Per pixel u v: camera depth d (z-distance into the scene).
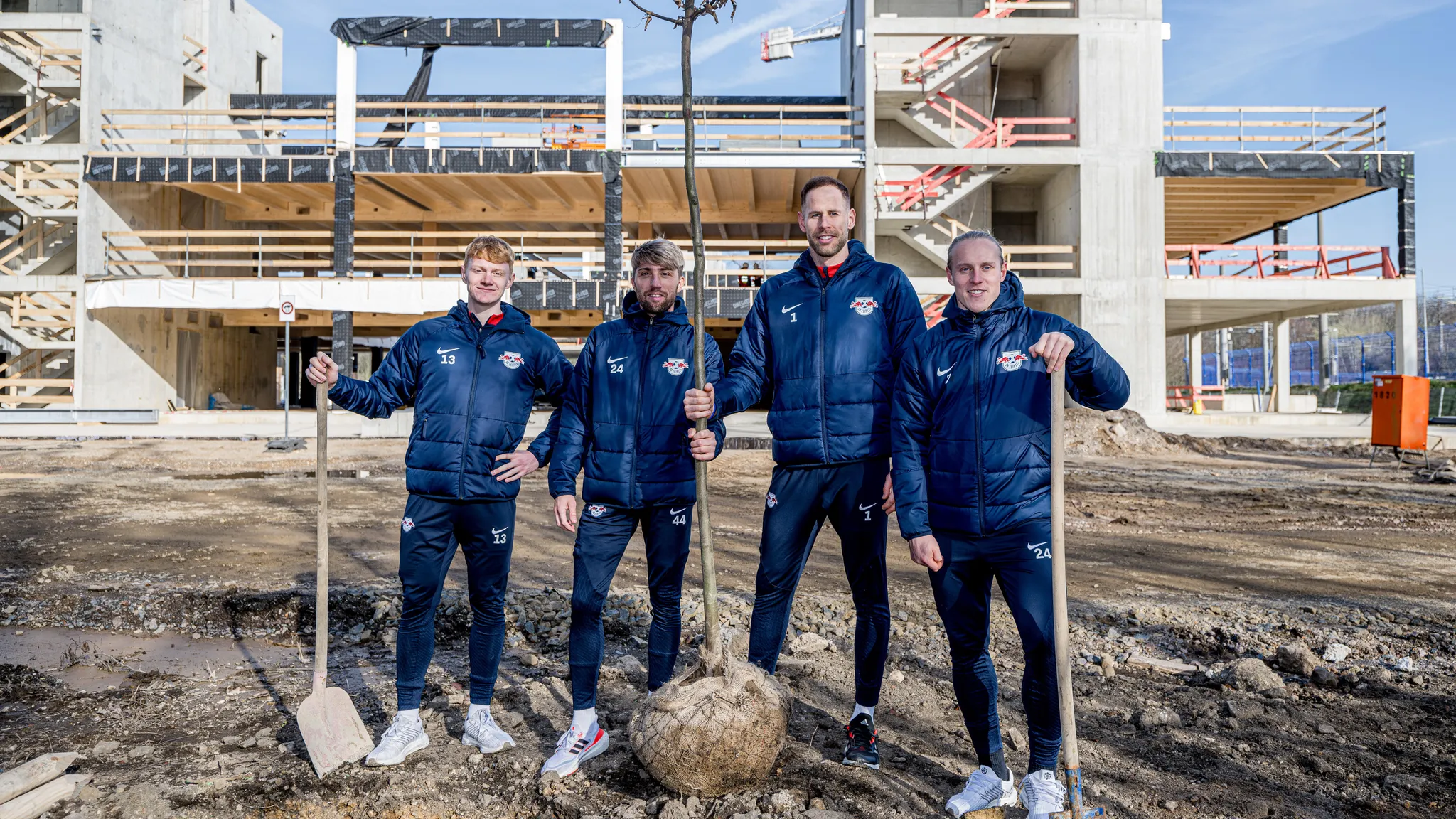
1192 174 20.12
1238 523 7.64
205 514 7.65
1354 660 3.73
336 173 19.48
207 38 25.20
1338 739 2.90
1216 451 14.79
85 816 2.34
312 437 16.22
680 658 3.72
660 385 2.84
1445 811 2.40
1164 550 6.36
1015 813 2.43
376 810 2.48
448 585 4.94
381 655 3.91
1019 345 2.40
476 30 19.16
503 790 2.60
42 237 22.11
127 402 21.36
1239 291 20.25
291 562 5.65
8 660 3.80
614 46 19.38
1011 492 2.36
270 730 3.00
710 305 19.70
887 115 22.73
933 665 3.73
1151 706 3.22
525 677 3.61
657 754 2.40
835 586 5.18
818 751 2.83
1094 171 20.23
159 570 5.36
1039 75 23.34
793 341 2.84
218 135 24.84
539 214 23.66
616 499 2.81
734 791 2.49
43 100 21.84
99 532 6.71
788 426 2.81
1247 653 3.84
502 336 2.91
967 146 21.14
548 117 23.70
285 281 19.56
